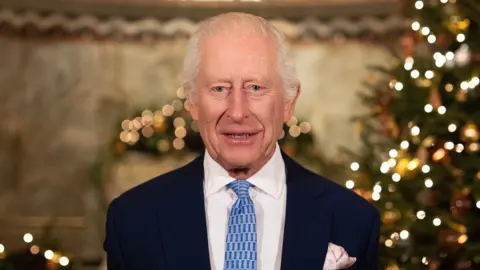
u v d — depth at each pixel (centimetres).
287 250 264
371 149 611
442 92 572
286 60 264
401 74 586
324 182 282
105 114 1091
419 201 572
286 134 875
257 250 269
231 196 275
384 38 1066
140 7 1084
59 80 1076
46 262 736
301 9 1078
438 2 581
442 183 559
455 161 566
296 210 271
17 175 1058
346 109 1096
